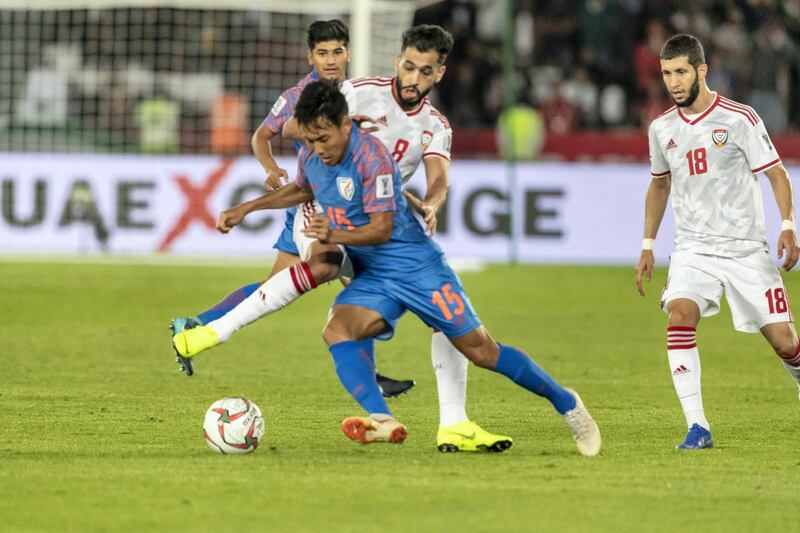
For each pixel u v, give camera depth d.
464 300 22.28
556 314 51.09
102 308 51.25
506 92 71.31
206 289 57.81
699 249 25.59
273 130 28.70
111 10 81.62
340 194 21.84
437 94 86.62
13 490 19.25
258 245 71.19
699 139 25.44
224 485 19.64
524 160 76.12
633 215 71.56
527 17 87.38
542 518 17.69
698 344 43.91
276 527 17.00
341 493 19.09
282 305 23.12
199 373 35.47
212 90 82.25
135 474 20.53
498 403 30.66
